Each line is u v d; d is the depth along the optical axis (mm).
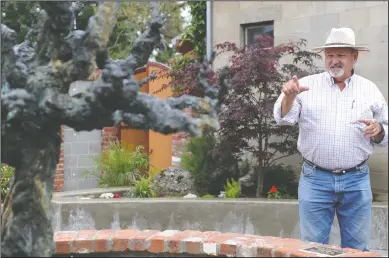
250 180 7332
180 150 8266
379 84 6855
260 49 6598
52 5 2510
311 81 3961
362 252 2943
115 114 2527
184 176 7246
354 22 7109
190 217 6102
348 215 3893
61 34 2598
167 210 6117
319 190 3875
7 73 2604
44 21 2645
